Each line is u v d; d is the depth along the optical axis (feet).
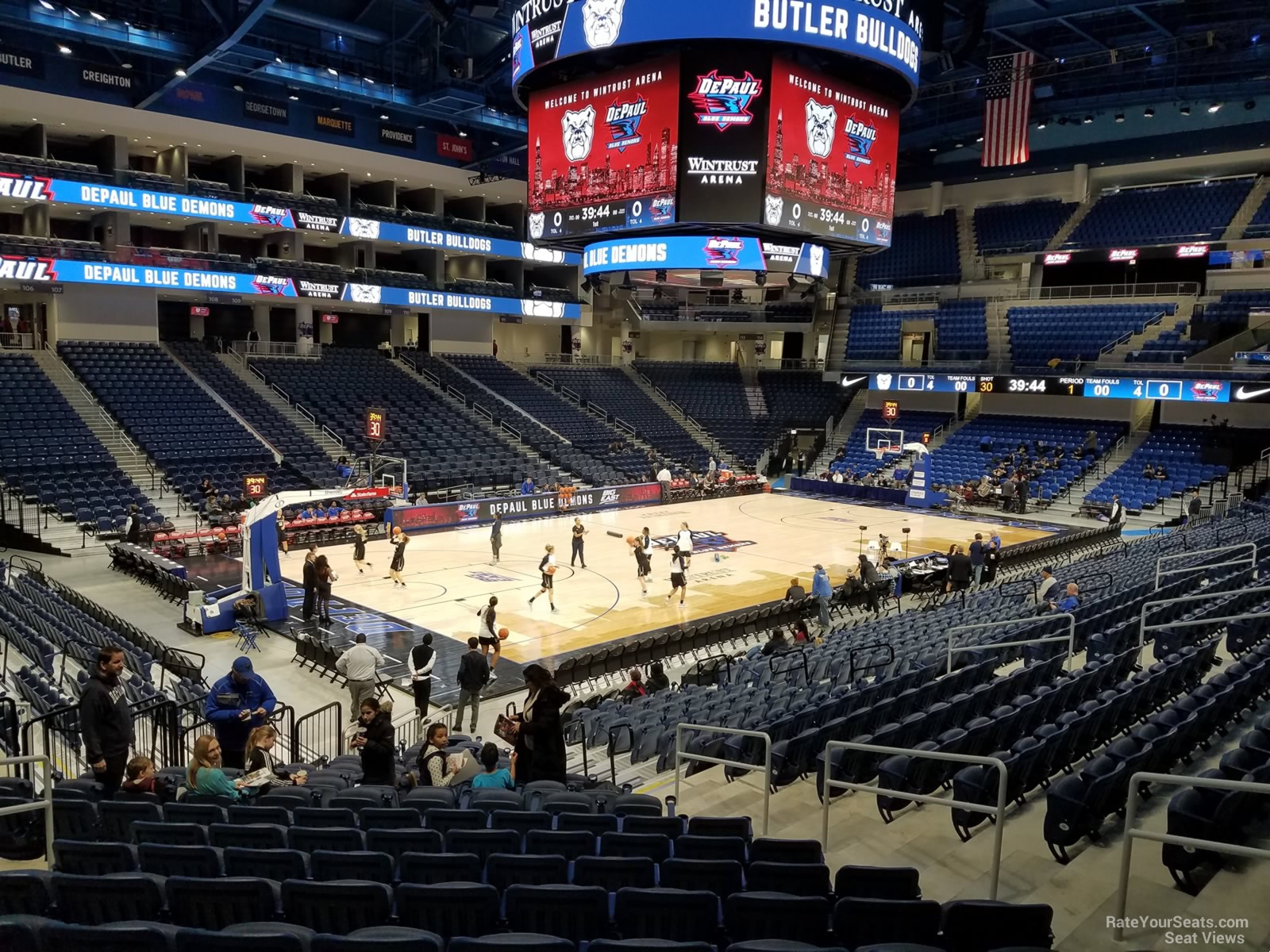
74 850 18.17
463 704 43.16
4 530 75.92
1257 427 115.75
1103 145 129.29
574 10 71.97
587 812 24.70
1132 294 129.90
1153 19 92.84
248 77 109.40
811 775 31.01
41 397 92.32
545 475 116.67
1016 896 19.52
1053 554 89.30
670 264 76.33
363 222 118.01
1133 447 118.32
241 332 130.82
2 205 107.14
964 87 110.42
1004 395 137.18
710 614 65.62
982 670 39.32
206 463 94.48
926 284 145.89
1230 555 59.47
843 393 150.30
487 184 136.26
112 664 24.09
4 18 77.97
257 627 59.47
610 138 76.23
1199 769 26.03
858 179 78.69
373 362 131.95
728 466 138.00
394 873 18.37
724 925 15.99
